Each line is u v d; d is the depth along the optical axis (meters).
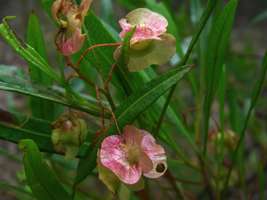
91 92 0.16
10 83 0.13
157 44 0.12
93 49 0.13
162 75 0.12
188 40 0.23
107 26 0.15
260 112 0.32
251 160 0.30
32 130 0.13
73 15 0.12
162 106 0.15
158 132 0.14
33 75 0.14
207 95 0.15
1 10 0.57
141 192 0.15
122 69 0.13
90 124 0.16
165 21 0.12
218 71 0.15
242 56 0.31
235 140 0.19
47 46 0.45
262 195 0.18
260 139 0.25
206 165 0.17
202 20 0.13
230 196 0.25
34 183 0.12
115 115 0.12
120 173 0.12
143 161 0.12
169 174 0.16
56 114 0.15
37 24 0.15
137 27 0.12
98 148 0.12
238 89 0.30
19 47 0.12
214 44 0.14
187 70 0.12
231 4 0.14
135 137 0.12
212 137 0.19
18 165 0.36
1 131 0.13
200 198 0.25
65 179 0.19
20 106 0.35
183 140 0.27
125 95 0.14
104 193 0.30
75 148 0.13
